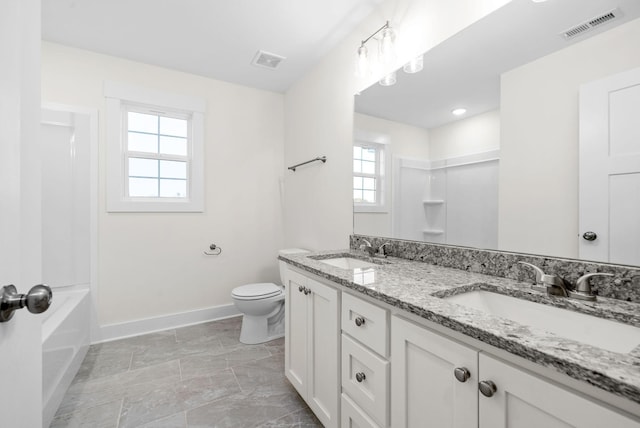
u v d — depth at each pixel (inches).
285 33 81.9
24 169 23.8
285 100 122.6
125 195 97.7
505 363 24.0
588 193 36.9
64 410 59.0
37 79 25.9
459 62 52.7
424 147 59.4
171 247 102.5
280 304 95.6
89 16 74.4
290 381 62.7
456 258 52.5
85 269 88.5
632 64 33.3
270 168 121.1
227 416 57.6
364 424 40.4
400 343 34.3
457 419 27.8
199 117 106.0
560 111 39.6
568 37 38.8
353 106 79.9
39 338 25.7
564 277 38.5
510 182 45.3
